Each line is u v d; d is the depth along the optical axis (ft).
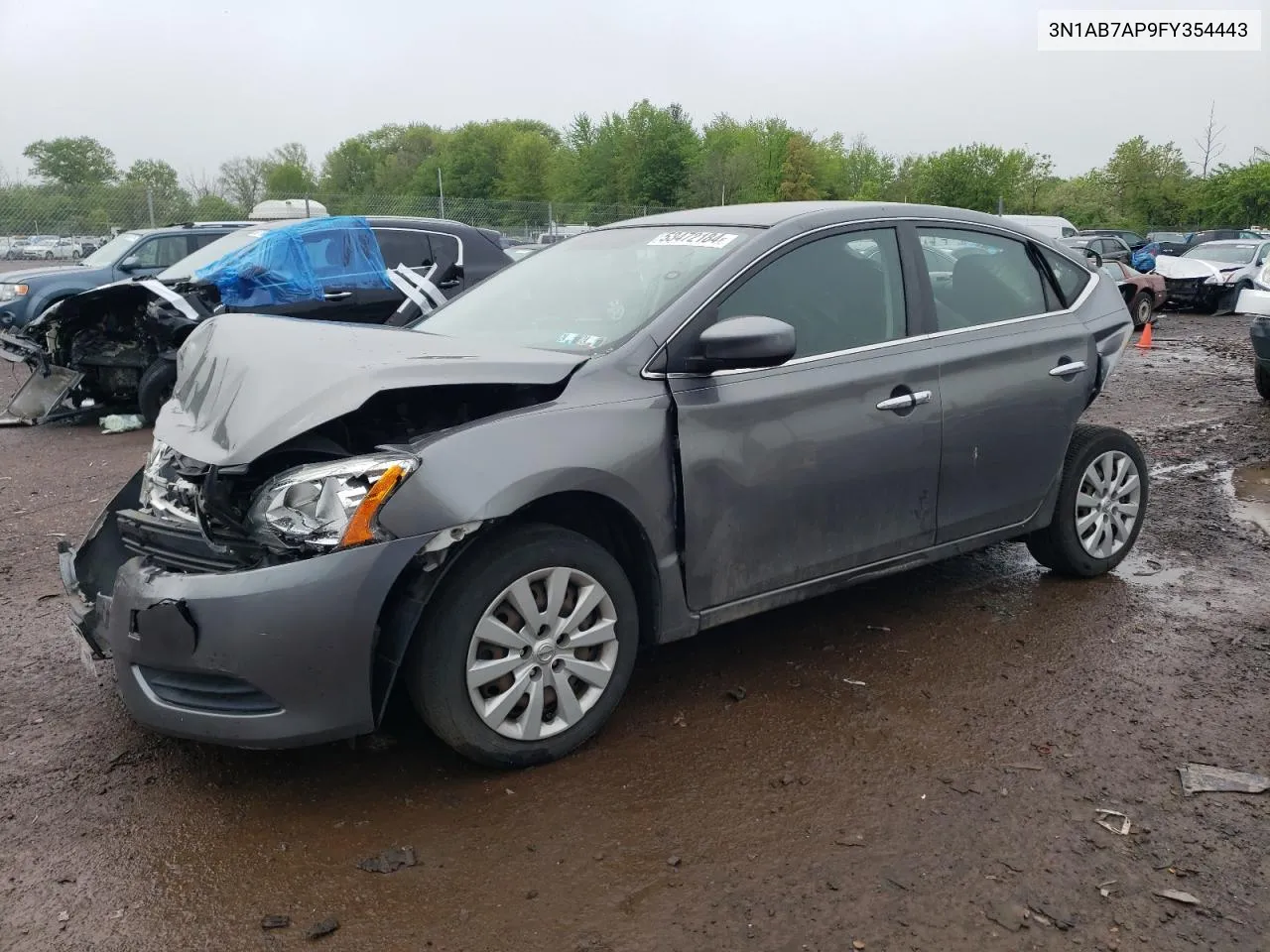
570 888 8.66
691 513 10.99
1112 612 14.83
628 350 10.84
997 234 14.61
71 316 30.22
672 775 10.41
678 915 8.30
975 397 13.39
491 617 9.94
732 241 12.25
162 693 9.58
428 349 10.67
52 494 22.94
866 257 12.89
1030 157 197.16
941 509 13.37
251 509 9.50
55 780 10.39
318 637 9.12
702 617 11.44
